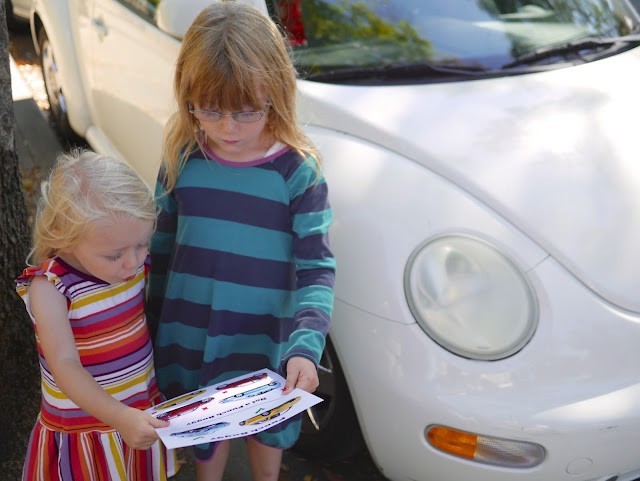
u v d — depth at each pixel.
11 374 2.57
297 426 2.35
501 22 3.09
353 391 2.38
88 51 4.02
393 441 2.32
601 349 2.20
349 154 2.57
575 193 2.42
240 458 2.88
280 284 2.12
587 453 2.13
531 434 2.11
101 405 1.75
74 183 1.78
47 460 2.00
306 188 2.04
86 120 4.29
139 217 1.82
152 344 2.31
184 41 1.95
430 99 2.75
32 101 4.93
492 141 2.55
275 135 2.03
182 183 2.10
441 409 2.18
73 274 1.85
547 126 2.64
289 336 2.15
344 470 2.86
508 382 2.17
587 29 3.23
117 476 2.00
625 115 2.73
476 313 2.22
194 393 1.96
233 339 2.14
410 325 2.26
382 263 2.32
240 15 1.90
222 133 1.93
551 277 2.25
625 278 2.29
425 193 2.41
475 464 2.19
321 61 2.89
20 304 2.54
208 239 2.07
